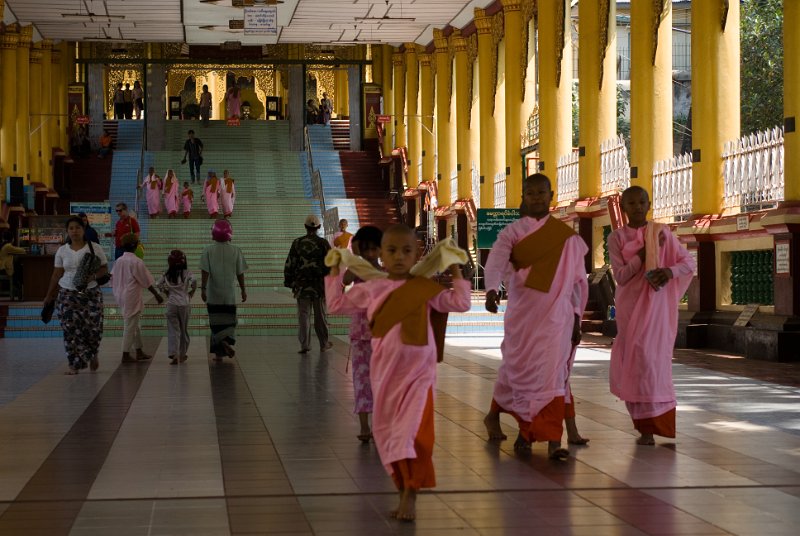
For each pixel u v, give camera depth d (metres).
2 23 27.59
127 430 8.17
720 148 16.09
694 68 16.33
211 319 13.49
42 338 17.69
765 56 27.50
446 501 5.79
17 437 7.85
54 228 20.45
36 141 31.02
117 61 36.03
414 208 33.59
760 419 8.62
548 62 22.53
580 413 8.95
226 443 7.60
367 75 39.84
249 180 34.22
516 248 7.04
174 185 28.48
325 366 13.01
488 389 10.62
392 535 5.10
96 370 12.44
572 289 7.05
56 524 5.27
